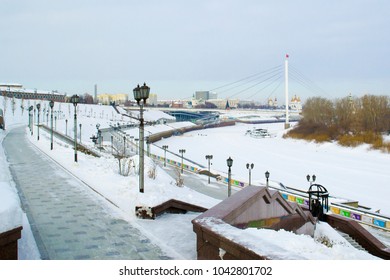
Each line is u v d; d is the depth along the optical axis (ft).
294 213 40.86
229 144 323.37
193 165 176.65
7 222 25.73
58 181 68.74
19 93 513.04
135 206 45.68
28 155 109.50
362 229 50.19
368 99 297.12
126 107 640.58
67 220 43.24
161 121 522.88
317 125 333.62
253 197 34.65
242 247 22.90
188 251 33.32
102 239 36.58
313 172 178.19
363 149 255.29
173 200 47.37
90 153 134.21
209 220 28.96
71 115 409.49
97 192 58.49
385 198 124.47
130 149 225.97
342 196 126.31
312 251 26.63
